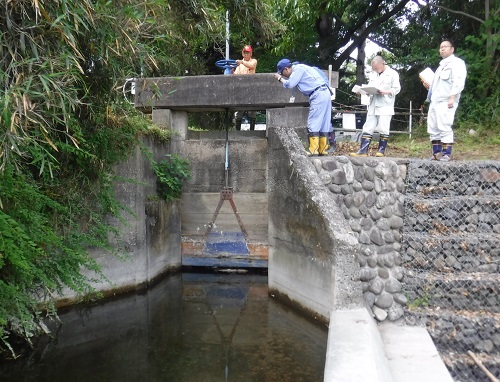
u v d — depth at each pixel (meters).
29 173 4.24
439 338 4.25
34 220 3.76
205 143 7.89
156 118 7.73
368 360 3.11
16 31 3.11
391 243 4.90
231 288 7.16
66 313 5.63
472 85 9.95
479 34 10.48
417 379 3.40
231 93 7.16
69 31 3.08
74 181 5.13
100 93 4.50
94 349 4.83
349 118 11.24
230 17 6.05
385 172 5.04
